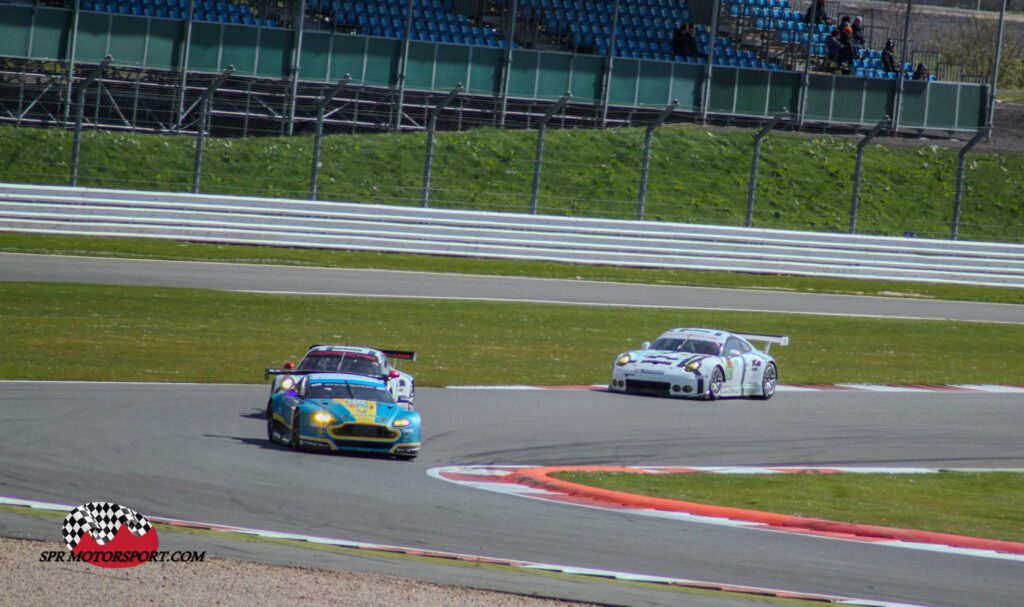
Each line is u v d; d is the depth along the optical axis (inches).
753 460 1875.0
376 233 4389.8
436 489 1441.9
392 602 907.4
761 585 1040.8
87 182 4411.9
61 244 3917.3
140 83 4889.3
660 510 1409.9
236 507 1245.1
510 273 4308.6
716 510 1400.1
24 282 3324.3
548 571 1043.3
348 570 1000.9
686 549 1175.0
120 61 4913.9
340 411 1679.4
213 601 883.4
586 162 5315.0
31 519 1114.1
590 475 1611.7
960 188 5002.5
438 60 5393.7
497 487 1496.1
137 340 2751.0
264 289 3592.5
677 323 3646.7
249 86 5064.0
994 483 1782.7
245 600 890.7
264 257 4111.7
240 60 5093.5
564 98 4601.4
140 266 3754.9
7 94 4899.1
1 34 4704.7
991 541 1293.1
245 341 2859.3
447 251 4461.1
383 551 1082.7
